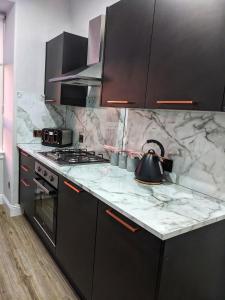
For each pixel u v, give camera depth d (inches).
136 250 45.7
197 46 45.4
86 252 62.7
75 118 118.3
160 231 39.9
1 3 105.6
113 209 51.4
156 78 55.0
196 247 46.3
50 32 114.3
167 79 52.2
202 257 48.3
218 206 53.2
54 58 106.0
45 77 116.6
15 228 107.2
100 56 81.7
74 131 119.4
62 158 89.4
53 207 81.0
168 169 68.9
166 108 52.8
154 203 52.6
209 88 43.7
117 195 55.6
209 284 52.1
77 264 67.4
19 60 108.6
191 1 46.1
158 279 41.5
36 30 110.5
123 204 50.5
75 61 102.1
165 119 70.6
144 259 44.0
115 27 68.2
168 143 69.9
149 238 42.7
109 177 70.5
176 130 67.2
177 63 49.7
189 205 52.9
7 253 89.4
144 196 56.4
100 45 81.4
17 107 111.7
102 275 56.4
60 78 84.9
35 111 117.1
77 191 64.5
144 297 44.3
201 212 49.4
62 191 74.4
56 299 69.9
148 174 64.8
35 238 100.4
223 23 40.8
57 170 75.5
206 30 43.6
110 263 53.4
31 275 79.0
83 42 103.4
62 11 116.1
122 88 66.5
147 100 58.0
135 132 82.4
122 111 87.4
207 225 47.0
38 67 114.3
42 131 116.0
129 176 73.0
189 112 63.2
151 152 67.5
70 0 116.9
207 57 43.7
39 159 89.4
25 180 109.0
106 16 72.1
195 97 46.3
